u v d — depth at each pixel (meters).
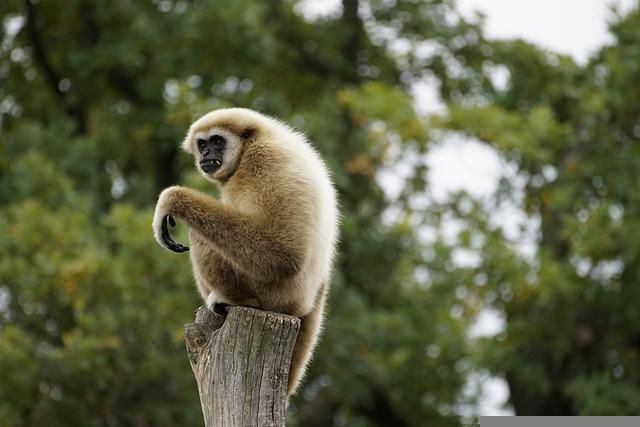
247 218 7.34
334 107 20.77
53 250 16.31
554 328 18.81
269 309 7.63
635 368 19.00
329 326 18.80
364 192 21.52
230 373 6.89
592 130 19.34
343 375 19.17
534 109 20.30
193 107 18.00
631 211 18.22
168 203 7.49
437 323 19.38
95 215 19.47
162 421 16.33
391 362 19.08
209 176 8.17
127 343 15.75
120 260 16.05
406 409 20.25
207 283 7.73
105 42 21.44
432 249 19.56
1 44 22.55
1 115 22.70
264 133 7.89
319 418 20.55
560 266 18.53
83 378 15.59
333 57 23.34
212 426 6.91
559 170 20.23
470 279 18.98
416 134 18.80
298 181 7.42
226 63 20.84
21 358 15.04
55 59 22.86
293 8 24.20
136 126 21.36
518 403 20.61
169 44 20.92
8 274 15.84
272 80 23.19
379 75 23.41
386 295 21.48
